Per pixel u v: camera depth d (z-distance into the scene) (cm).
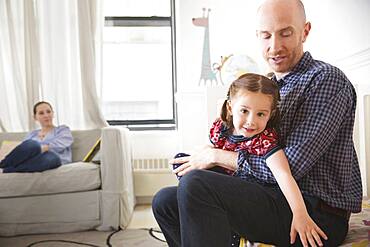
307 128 97
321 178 101
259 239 99
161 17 364
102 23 331
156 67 366
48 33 328
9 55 324
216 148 112
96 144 282
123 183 253
